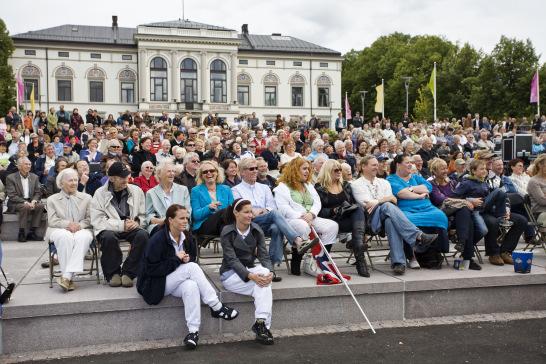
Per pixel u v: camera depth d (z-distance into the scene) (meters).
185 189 7.25
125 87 58.94
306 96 64.31
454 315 6.72
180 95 59.25
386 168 11.80
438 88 57.66
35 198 10.46
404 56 66.88
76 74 57.44
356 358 5.27
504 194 7.64
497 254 7.63
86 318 5.62
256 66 62.78
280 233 6.71
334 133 27.52
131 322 5.74
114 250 6.30
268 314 5.72
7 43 53.34
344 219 7.19
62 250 6.08
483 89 50.69
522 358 5.29
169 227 5.77
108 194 6.59
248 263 6.09
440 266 7.34
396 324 6.36
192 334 5.57
